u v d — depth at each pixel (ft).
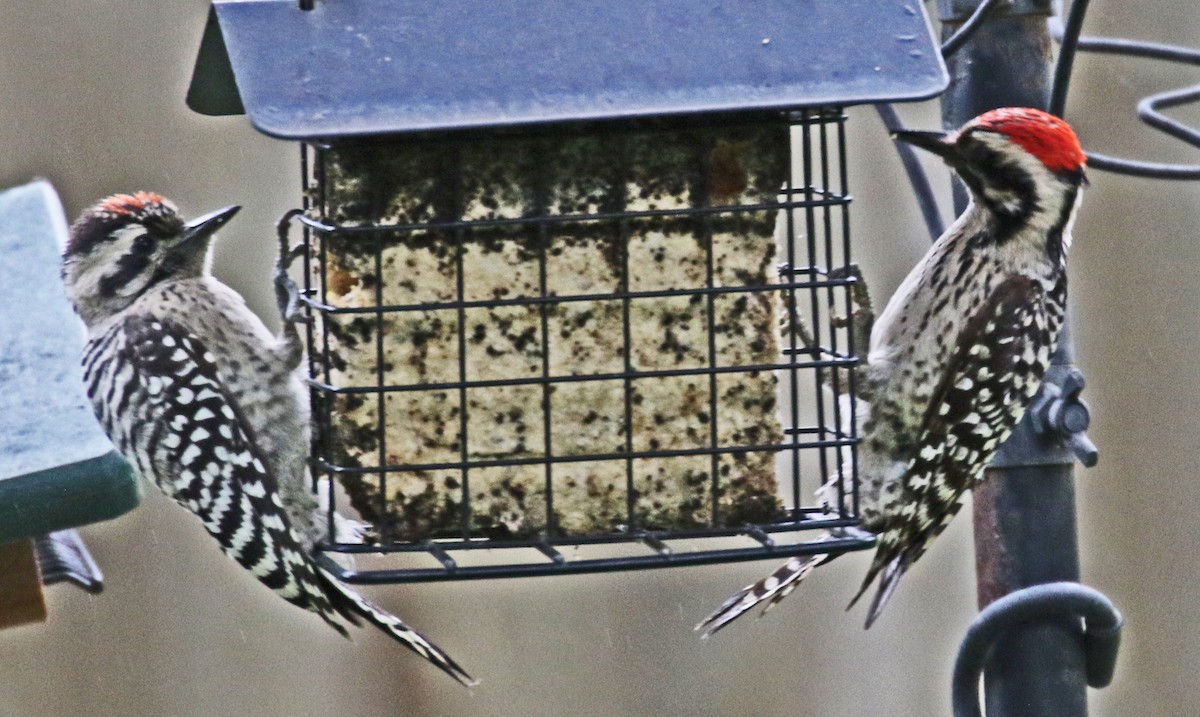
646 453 27.48
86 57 49.62
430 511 27.68
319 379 28.63
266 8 24.47
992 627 27.76
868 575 31.37
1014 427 28.86
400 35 24.22
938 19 29.94
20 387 28.25
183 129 49.06
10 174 48.98
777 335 27.86
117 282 30.78
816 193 29.22
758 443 27.91
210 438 29.45
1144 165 29.73
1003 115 29.81
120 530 49.49
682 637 50.14
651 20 24.50
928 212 31.19
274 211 47.55
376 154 26.89
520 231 27.22
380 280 27.14
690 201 27.30
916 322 31.35
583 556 47.91
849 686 49.55
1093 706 49.98
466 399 27.45
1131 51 30.55
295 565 29.17
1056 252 30.71
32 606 28.55
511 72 23.76
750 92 23.61
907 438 31.19
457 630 49.90
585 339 27.48
